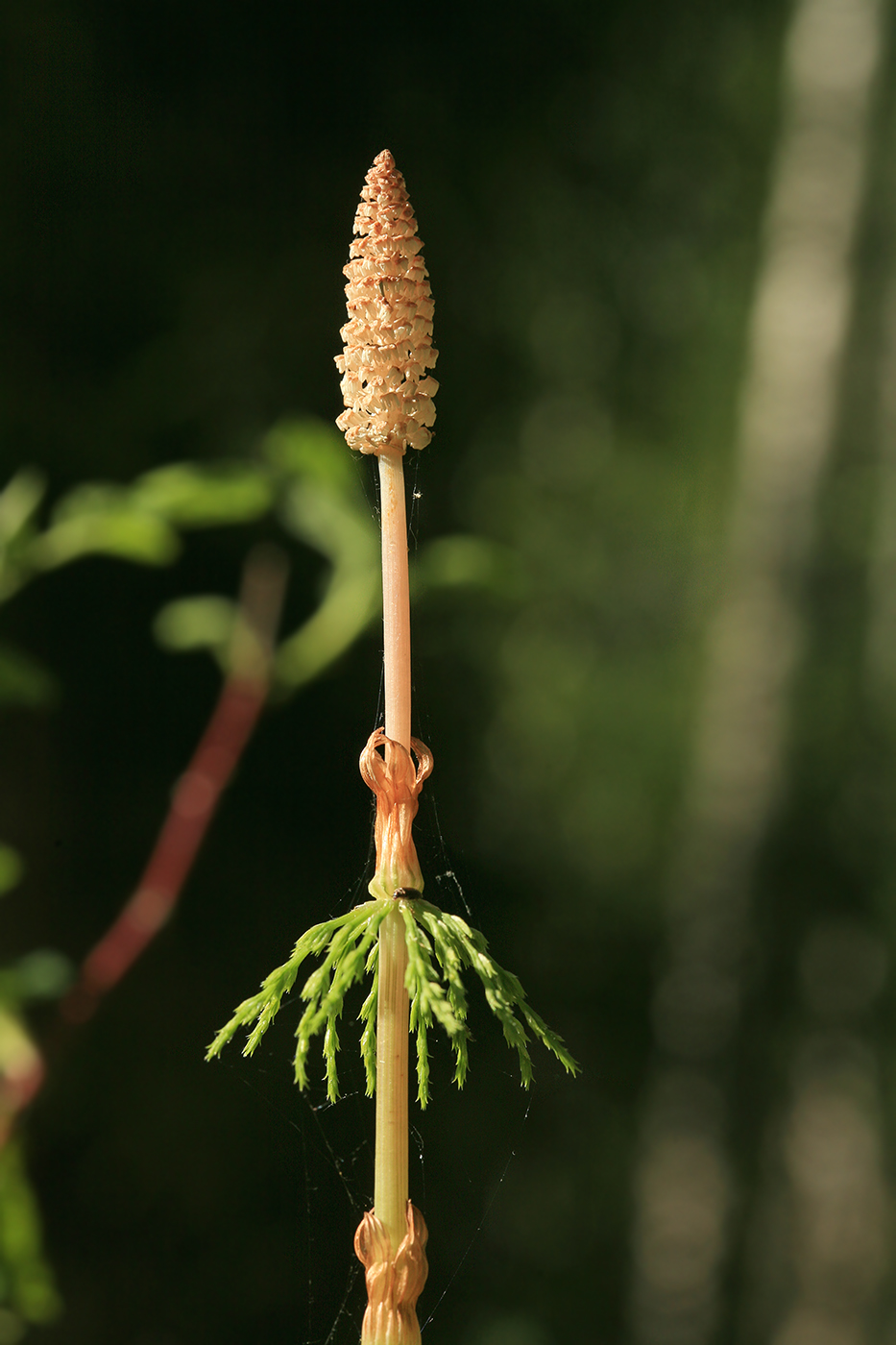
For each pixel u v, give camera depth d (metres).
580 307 1.99
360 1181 1.25
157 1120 1.25
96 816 1.23
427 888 1.60
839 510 2.06
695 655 2.08
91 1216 1.19
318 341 1.43
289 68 1.48
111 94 1.30
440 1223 1.55
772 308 2.02
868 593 2.07
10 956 1.01
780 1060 1.99
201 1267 1.24
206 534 1.28
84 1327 1.15
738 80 2.15
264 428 1.36
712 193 2.13
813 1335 1.86
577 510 1.99
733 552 2.03
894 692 2.05
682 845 2.00
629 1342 1.73
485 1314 1.58
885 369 2.08
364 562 0.70
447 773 1.71
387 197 0.42
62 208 1.24
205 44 1.39
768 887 1.97
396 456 0.42
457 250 1.78
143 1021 1.26
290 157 1.47
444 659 1.75
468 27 1.73
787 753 1.97
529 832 1.91
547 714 1.93
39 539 0.62
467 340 1.81
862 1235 1.92
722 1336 1.80
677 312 2.10
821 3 2.02
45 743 1.05
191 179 1.38
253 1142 1.29
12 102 1.16
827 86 2.00
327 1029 0.42
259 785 1.39
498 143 1.81
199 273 1.37
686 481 2.13
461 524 1.77
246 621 0.74
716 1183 1.85
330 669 1.27
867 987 1.99
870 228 2.06
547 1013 1.86
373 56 1.58
